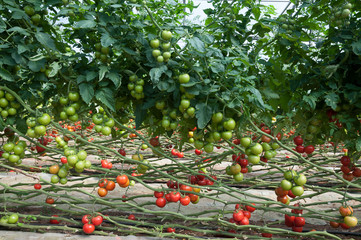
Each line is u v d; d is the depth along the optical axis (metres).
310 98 1.88
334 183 3.76
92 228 2.06
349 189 3.39
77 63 1.94
